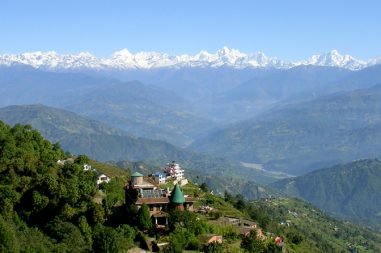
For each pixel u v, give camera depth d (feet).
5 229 538.06
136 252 640.58
